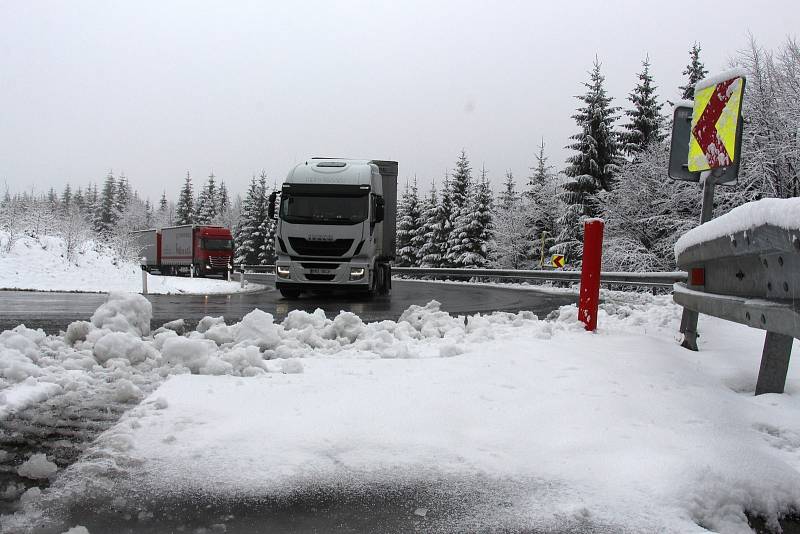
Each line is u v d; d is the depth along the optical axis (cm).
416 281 3594
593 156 3675
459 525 236
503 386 419
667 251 2561
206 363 471
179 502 250
